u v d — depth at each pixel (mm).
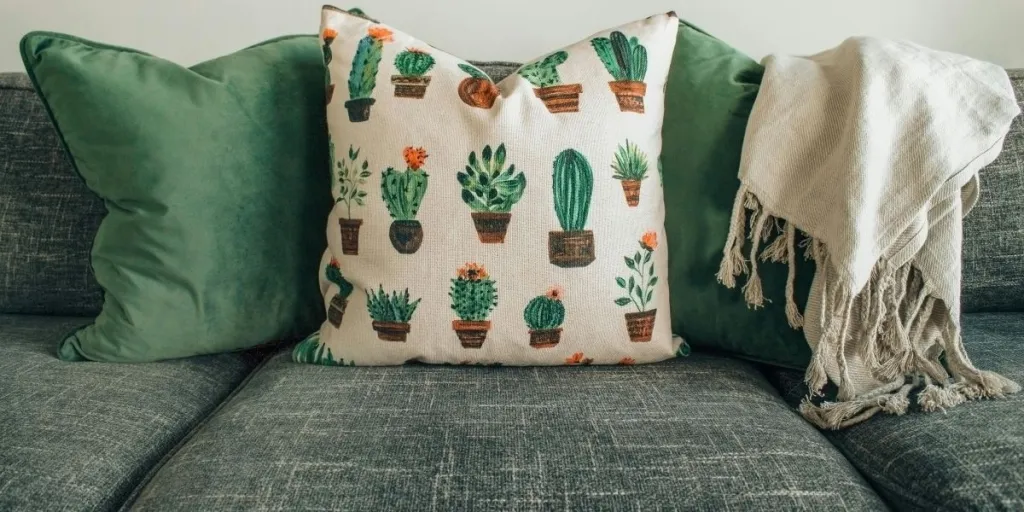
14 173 1145
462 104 918
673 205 1014
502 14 1349
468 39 1366
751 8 1339
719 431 773
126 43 1382
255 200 1014
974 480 672
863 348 920
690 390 888
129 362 983
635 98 946
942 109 898
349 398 853
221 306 1006
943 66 937
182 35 1374
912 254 886
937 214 904
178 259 972
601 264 911
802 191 937
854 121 888
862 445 812
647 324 948
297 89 1053
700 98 1021
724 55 1062
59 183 1148
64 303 1167
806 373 909
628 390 884
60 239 1147
